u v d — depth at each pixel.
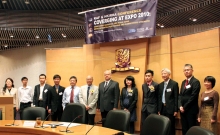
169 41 5.64
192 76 4.80
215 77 4.93
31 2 7.90
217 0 5.79
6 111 4.66
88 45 6.73
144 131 3.38
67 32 8.57
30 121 4.18
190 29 7.88
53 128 3.57
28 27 8.41
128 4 5.84
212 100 4.37
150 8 5.60
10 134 3.67
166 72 5.08
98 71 6.55
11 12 8.46
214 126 4.30
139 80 5.80
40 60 10.46
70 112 4.45
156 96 5.26
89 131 3.33
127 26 5.85
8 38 9.09
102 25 6.18
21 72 10.82
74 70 7.04
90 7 8.27
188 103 4.65
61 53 7.18
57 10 8.53
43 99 6.13
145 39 5.81
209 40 5.06
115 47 6.18
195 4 6.23
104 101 5.62
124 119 3.69
